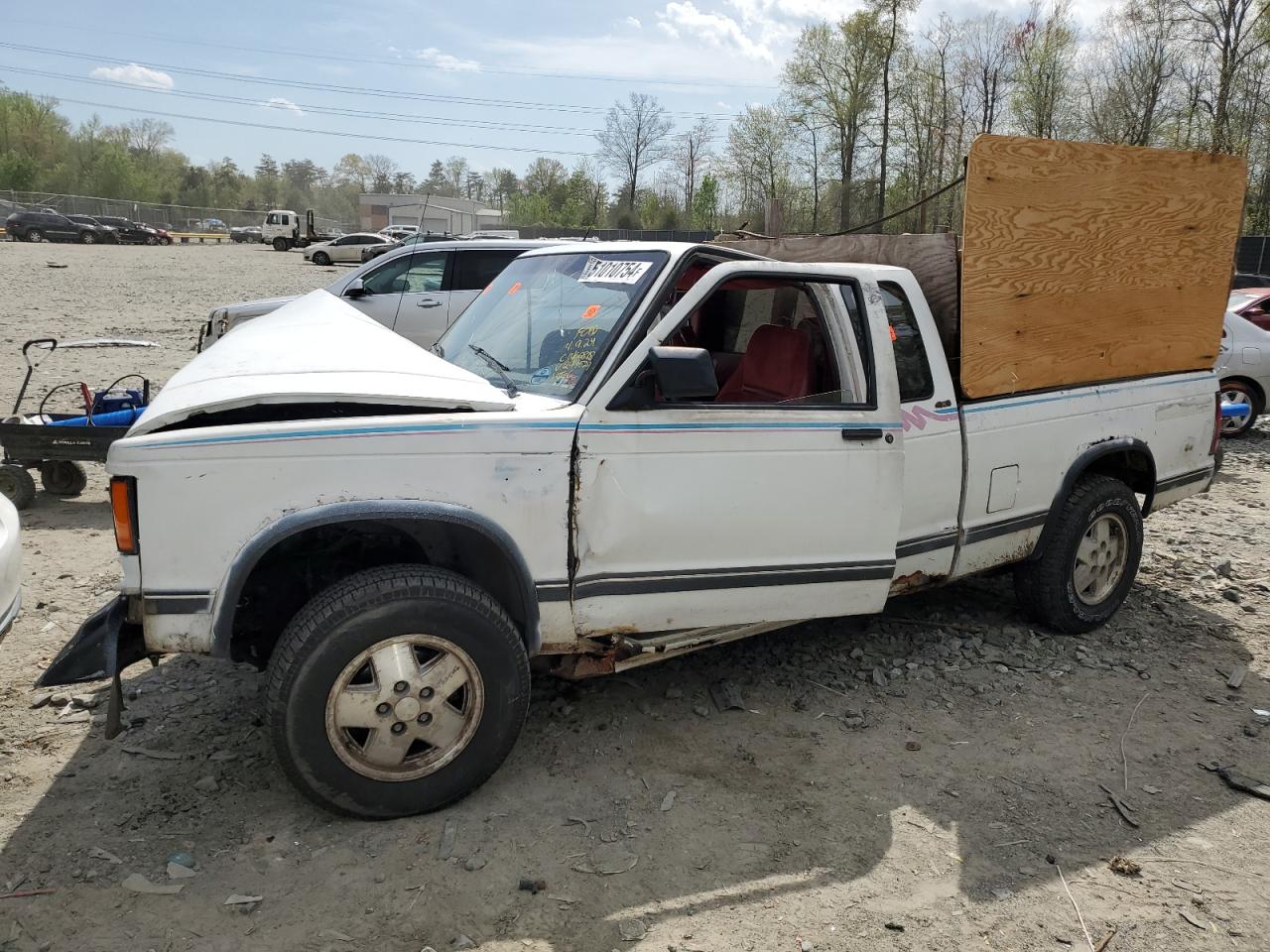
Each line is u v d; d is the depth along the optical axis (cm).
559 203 8075
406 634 318
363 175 13712
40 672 446
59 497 750
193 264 3806
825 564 391
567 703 424
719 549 370
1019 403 462
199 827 329
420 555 364
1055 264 460
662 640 378
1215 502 835
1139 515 521
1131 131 3547
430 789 332
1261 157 3425
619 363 352
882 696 440
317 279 3216
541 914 291
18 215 4941
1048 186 448
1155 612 555
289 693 308
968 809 354
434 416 325
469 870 310
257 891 298
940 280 449
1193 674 473
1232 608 565
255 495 308
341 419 317
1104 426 498
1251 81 3338
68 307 2048
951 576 454
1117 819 350
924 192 4475
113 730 312
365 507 313
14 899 292
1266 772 384
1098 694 449
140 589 310
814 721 416
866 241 491
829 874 315
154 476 304
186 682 434
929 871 318
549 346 380
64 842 320
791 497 379
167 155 10938
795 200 5034
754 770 376
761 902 300
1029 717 425
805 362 417
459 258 1057
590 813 343
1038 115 3903
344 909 291
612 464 346
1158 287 507
